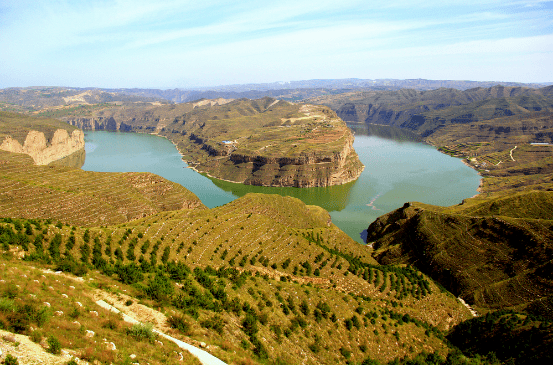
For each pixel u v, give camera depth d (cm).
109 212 17800
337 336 7488
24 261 6034
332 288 10031
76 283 5278
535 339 7869
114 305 5053
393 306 10162
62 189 18075
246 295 7488
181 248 9750
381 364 7188
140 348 3925
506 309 10562
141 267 7256
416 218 17100
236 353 4878
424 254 14750
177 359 3975
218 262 9619
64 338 3572
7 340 3203
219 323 5522
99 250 8131
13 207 15588
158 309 5300
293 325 7100
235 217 12550
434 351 8369
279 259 10894
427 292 11494
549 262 11162
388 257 16025
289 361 5766
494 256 12850
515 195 16625
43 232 7819
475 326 9350
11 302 3769
